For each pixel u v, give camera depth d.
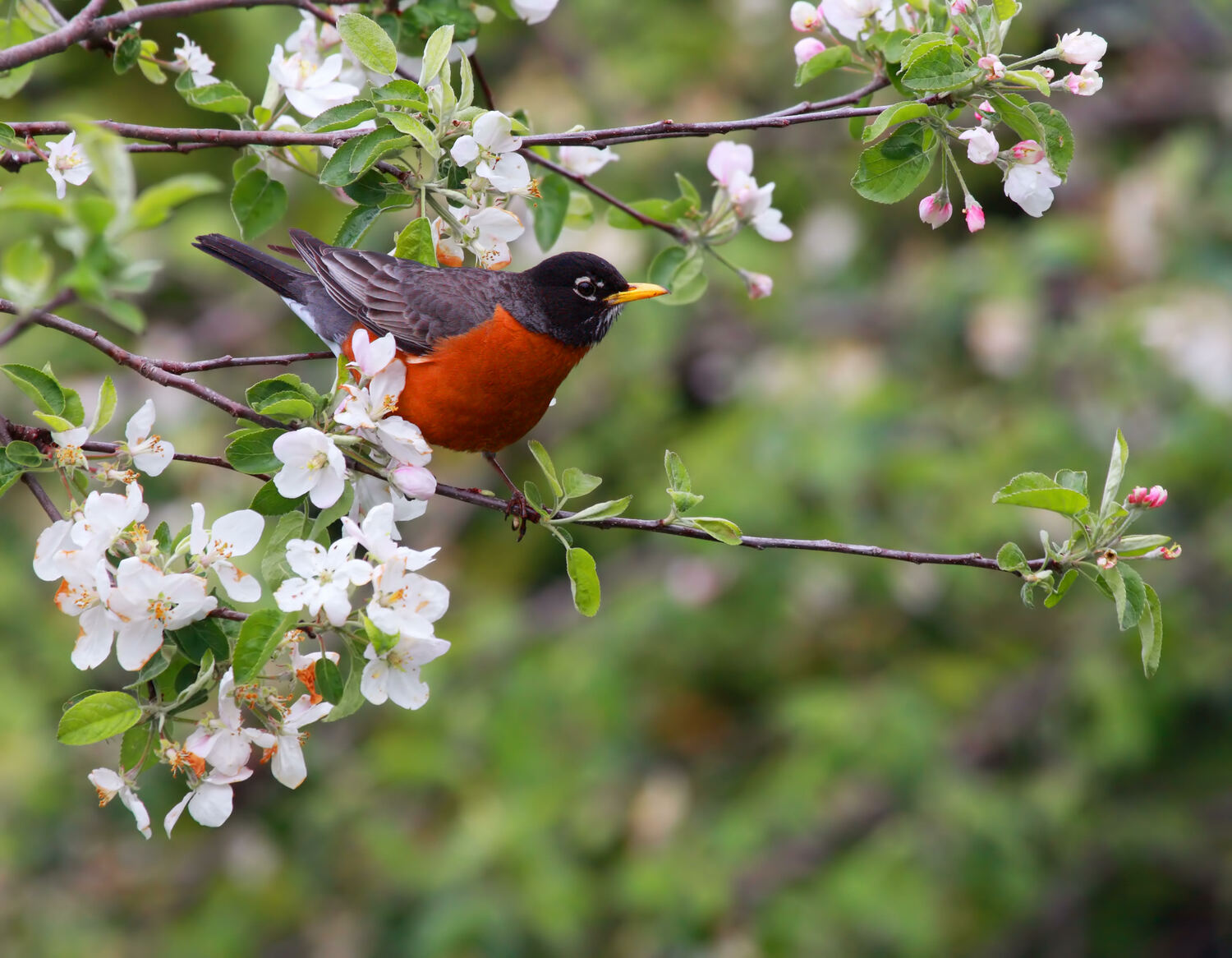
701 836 11.84
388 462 5.16
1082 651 12.42
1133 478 11.76
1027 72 5.14
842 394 12.06
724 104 12.99
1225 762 12.66
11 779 11.24
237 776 4.57
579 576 5.25
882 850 11.32
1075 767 11.94
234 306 13.26
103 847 11.96
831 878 11.32
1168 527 12.31
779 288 13.26
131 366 5.13
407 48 6.67
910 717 11.62
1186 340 11.52
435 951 10.79
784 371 12.53
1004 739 12.17
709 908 11.09
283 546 4.77
